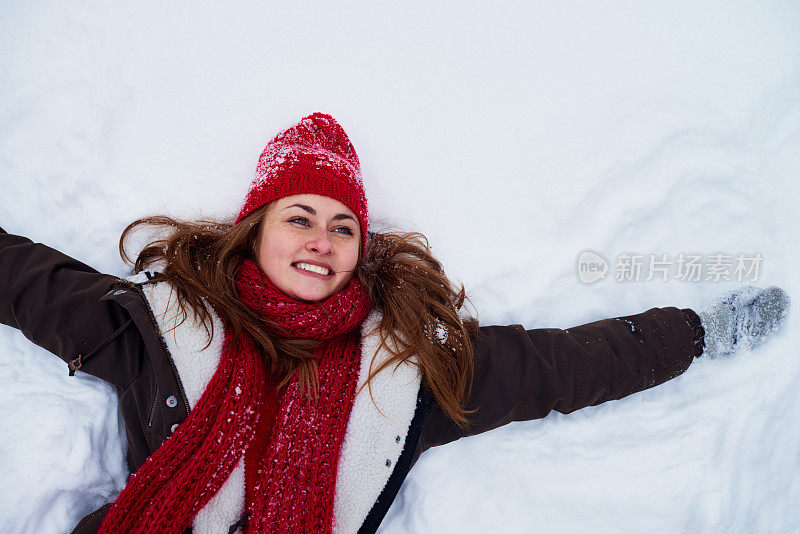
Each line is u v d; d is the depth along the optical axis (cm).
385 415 125
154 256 142
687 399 163
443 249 162
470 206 165
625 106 172
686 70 175
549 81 172
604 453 155
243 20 165
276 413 126
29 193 152
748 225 175
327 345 131
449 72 169
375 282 143
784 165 178
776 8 178
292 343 127
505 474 151
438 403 136
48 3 160
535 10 174
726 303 164
